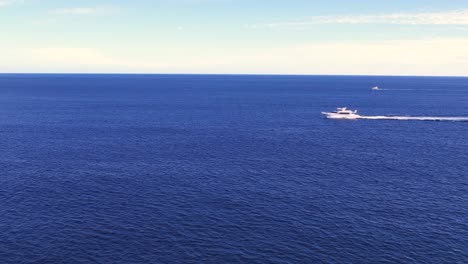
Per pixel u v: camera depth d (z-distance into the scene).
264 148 120.00
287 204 71.62
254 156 109.12
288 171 94.06
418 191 80.19
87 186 80.25
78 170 91.81
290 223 63.25
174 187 80.44
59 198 73.25
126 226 61.50
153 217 65.00
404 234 60.06
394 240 58.03
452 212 68.94
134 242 56.31
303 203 72.25
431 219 65.75
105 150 113.19
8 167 93.31
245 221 63.84
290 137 140.00
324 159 106.81
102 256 52.47
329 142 131.50
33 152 108.94
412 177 90.31
